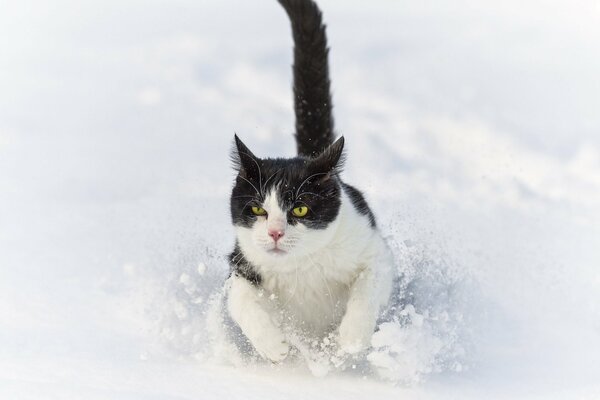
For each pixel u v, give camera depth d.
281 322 6.92
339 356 6.45
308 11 8.85
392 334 6.21
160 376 5.86
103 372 5.80
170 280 7.71
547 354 7.27
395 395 5.82
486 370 6.71
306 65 8.90
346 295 6.87
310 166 6.68
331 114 8.92
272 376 6.23
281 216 6.54
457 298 7.75
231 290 6.74
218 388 5.68
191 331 6.98
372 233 6.94
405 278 7.54
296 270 6.72
